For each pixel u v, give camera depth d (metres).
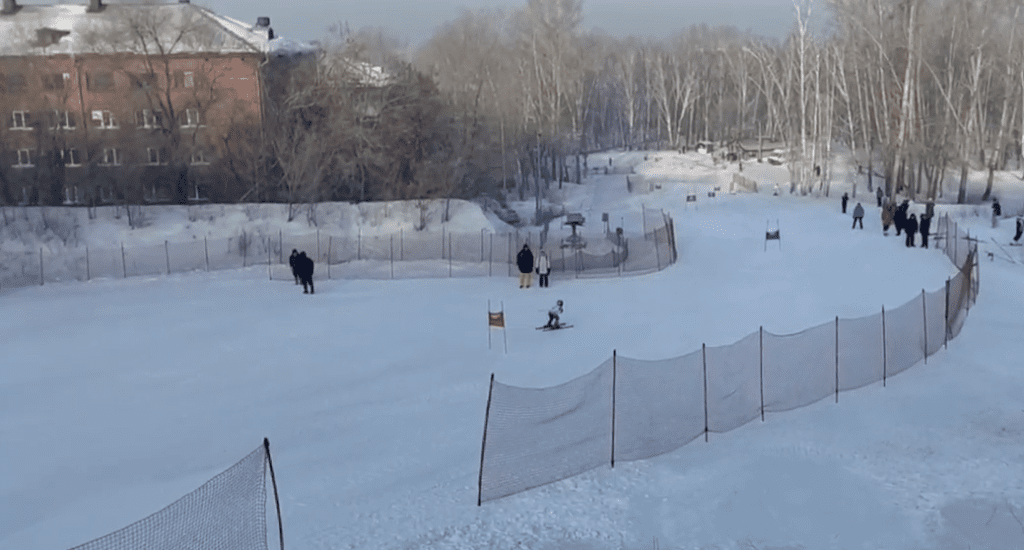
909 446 14.98
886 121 67.81
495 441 14.18
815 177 78.75
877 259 35.66
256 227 51.12
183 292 36.00
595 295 32.97
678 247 44.78
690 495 13.13
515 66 89.50
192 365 23.62
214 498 12.03
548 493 13.34
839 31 76.06
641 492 13.31
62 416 19.30
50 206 52.53
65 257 42.53
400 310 31.09
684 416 15.73
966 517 12.11
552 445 14.34
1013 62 69.62
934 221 47.78
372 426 17.56
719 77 116.94
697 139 119.56
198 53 59.19
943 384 18.41
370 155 57.06
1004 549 11.16
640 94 128.88
